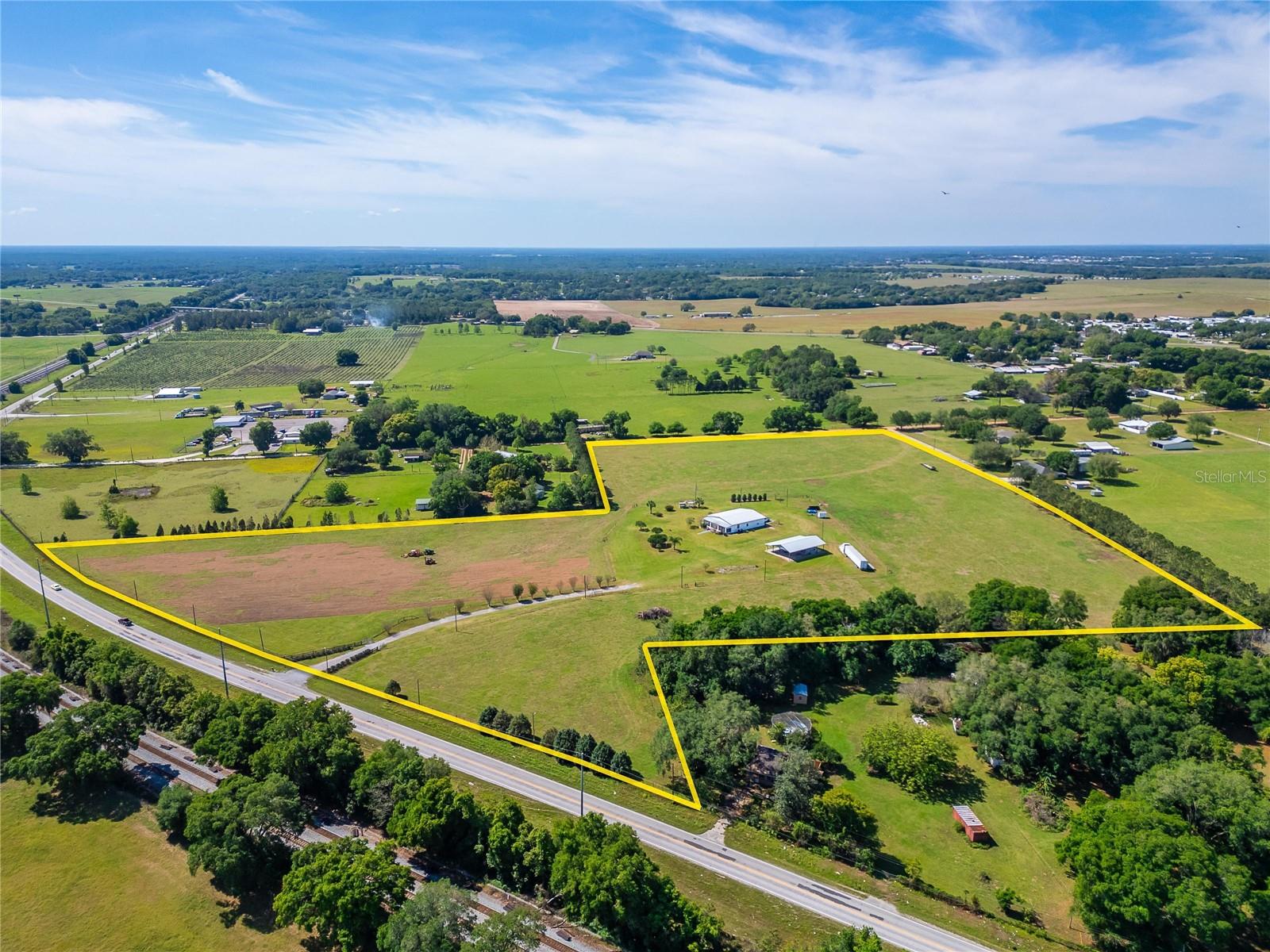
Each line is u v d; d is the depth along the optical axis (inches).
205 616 4468.5
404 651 4111.7
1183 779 2812.5
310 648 4138.8
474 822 2778.1
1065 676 3496.6
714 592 4751.5
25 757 3110.2
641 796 3120.1
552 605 4608.8
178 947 2463.1
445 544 5565.9
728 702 3403.1
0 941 2476.6
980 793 3203.7
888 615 4131.4
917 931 2536.9
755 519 5816.9
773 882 2726.4
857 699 3823.8
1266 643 3811.5
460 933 2351.1
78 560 5246.1
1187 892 2363.4
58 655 3882.9
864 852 2832.2
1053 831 2989.7
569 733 3363.7
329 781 3043.8
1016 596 4261.8
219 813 2699.3
